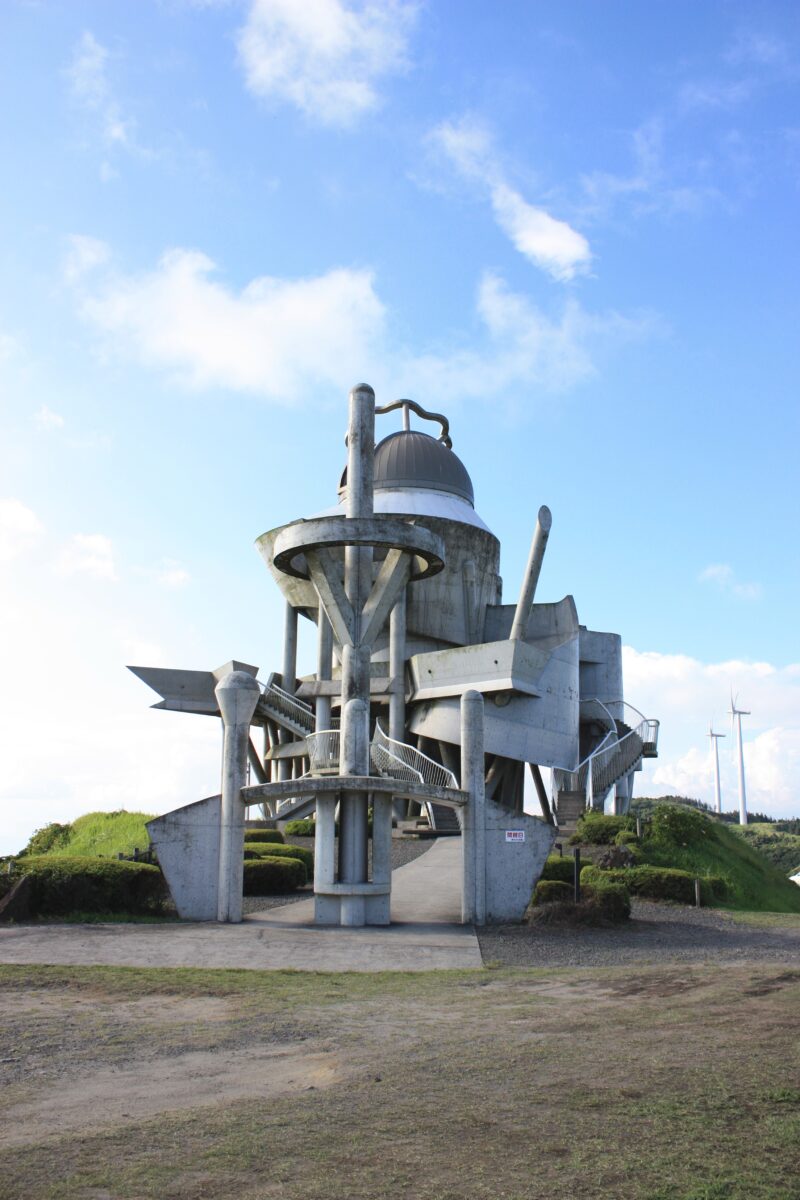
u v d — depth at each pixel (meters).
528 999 14.67
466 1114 8.41
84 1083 9.84
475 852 24.81
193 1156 7.41
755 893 36.56
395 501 55.12
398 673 49.47
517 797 54.62
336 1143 7.68
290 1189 6.71
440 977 17.02
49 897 22.80
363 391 29.09
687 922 25.72
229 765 24.34
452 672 48.72
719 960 19.41
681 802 102.56
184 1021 12.90
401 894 28.95
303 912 25.78
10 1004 13.88
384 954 19.55
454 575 54.03
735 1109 8.45
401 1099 8.92
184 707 49.72
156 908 24.44
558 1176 6.94
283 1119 8.37
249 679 24.95
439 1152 7.46
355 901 23.59
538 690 48.34
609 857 34.00
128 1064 10.61
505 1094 9.03
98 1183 6.84
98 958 17.81
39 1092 9.50
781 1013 13.14
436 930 23.17
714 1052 10.65
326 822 24.23
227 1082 9.83
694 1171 7.03
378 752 29.02
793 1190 6.71
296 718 48.16
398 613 49.91
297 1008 13.84
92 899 23.25
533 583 46.78
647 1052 10.72
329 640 47.25
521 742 47.50
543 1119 8.24
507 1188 6.72
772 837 129.12
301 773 51.91
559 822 45.94
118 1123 8.38
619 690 57.66
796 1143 7.61
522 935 22.66
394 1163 7.21
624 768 48.88
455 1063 10.34
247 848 32.25
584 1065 10.12
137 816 49.50
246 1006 13.99
